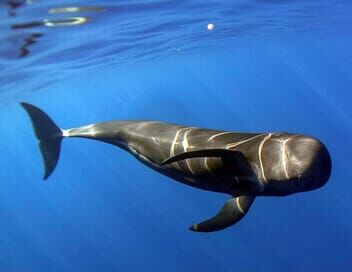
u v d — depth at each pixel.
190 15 15.24
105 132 8.48
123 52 19.48
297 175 4.99
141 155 7.58
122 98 58.38
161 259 43.88
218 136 6.29
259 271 35.50
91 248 51.09
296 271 32.44
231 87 70.75
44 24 11.76
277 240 38.06
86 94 40.28
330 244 35.34
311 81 75.25
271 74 63.53
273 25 22.52
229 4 14.76
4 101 24.44
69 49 15.53
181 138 6.77
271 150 5.29
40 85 23.08
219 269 38.00
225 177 5.86
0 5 9.46
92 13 11.92
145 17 13.88
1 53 13.62
